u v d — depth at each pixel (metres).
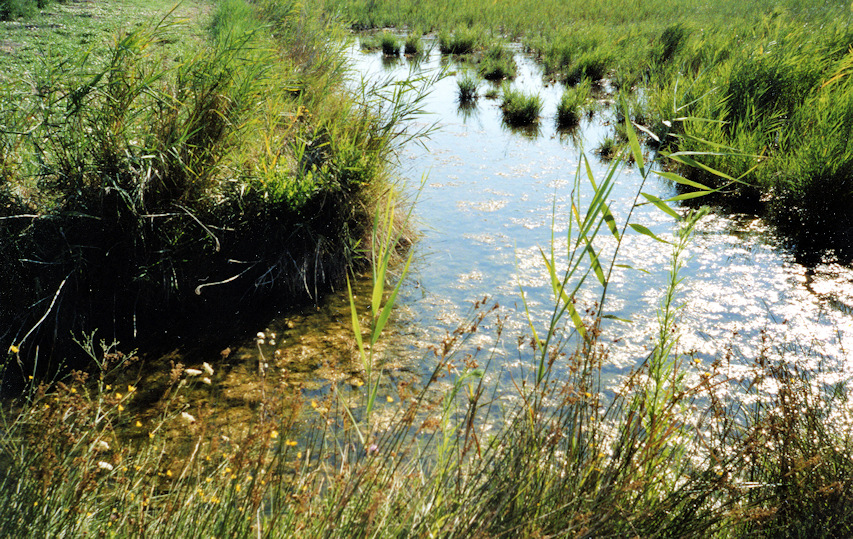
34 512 1.91
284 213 4.85
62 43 10.08
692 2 23.08
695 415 3.07
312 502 2.08
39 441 2.20
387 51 17.23
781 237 5.75
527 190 7.17
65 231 4.08
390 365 3.84
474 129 10.05
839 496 2.11
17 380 3.59
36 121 4.12
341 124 5.84
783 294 4.69
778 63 8.43
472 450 2.82
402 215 5.82
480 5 24.17
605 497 2.01
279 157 5.21
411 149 8.88
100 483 2.21
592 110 10.95
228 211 4.66
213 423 3.23
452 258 5.45
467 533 1.80
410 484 2.17
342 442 2.96
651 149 8.48
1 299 3.97
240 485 2.04
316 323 4.41
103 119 4.15
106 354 3.30
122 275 4.28
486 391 3.52
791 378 2.85
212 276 4.62
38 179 4.21
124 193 3.94
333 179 5.05
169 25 4.44
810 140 6.25
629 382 2.39
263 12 11.50
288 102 6.65
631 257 5.46
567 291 4.83
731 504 2.15
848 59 8.02
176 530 1.93
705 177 7.00
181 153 4.36
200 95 4.52
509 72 14.20
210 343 4.12
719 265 5.23
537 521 1.87
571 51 15.16
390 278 5.08
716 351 3.93
